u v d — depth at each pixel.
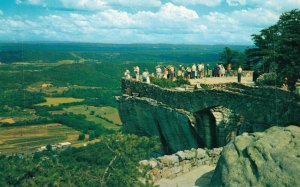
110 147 16.33
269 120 26.62
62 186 13.96
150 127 37.41
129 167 15.60
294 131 17.17
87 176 14.89
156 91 36.62
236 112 29.08
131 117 39.62
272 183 14.84
